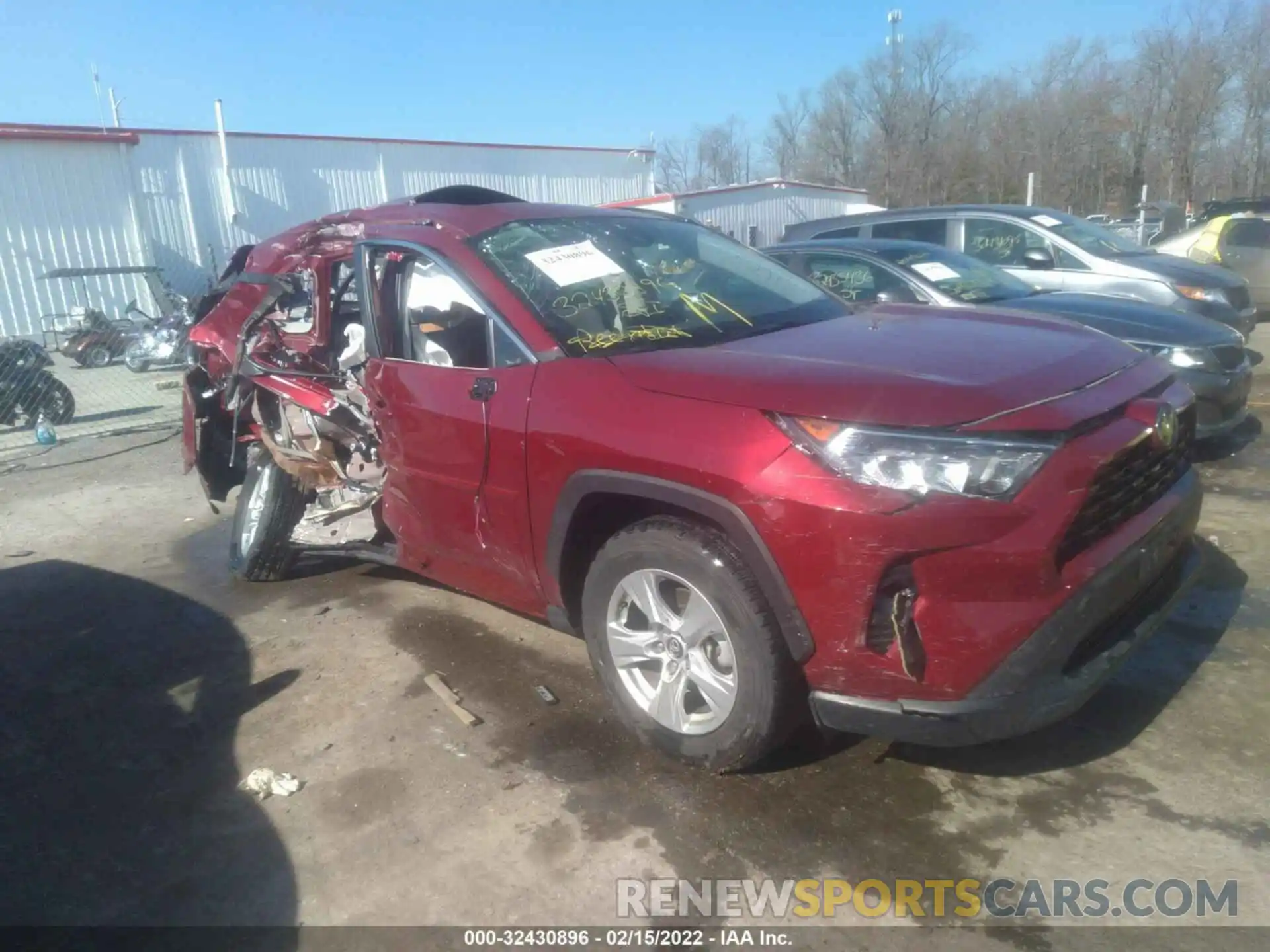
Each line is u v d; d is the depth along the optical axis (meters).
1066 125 49.19
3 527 7.00
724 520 2.81
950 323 3.67
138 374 15.34
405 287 4.12
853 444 2.63
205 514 7.01
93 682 4.38
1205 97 47.25
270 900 2.83
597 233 4.17
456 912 2.73
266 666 4.39
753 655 2.88
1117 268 8.31
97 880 2.97
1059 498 2.62
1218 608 4.22
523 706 3.81
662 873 2.81
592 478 3.13
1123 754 3.21
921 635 2.62
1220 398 5.99
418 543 4.14
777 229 31.23
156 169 22.47
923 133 50.69
